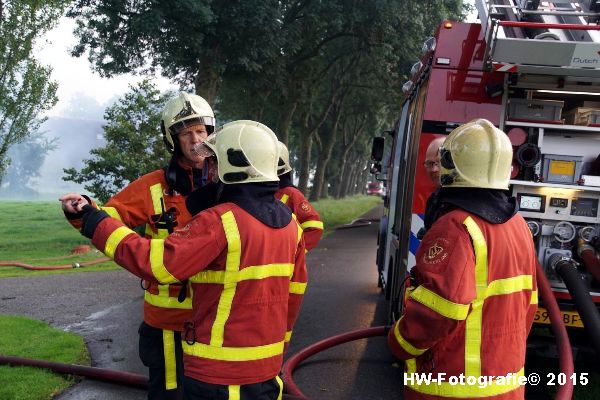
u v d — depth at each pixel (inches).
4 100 477.4
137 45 546.3
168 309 115.8
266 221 90.2
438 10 804.0
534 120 168.4
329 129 1261.1
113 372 171.8
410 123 223.0
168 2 501.4
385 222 302.7
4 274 393.4
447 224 83.7
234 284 87.7
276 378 95.0
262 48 583.5
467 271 79.7
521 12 164.4
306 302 311.3
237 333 87.6
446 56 175.8
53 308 281.0
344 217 980.6
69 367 176.7
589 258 157.1
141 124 543.2
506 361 84.2
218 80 621.3
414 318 81.3
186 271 84.4
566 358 134.2
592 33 156.4
